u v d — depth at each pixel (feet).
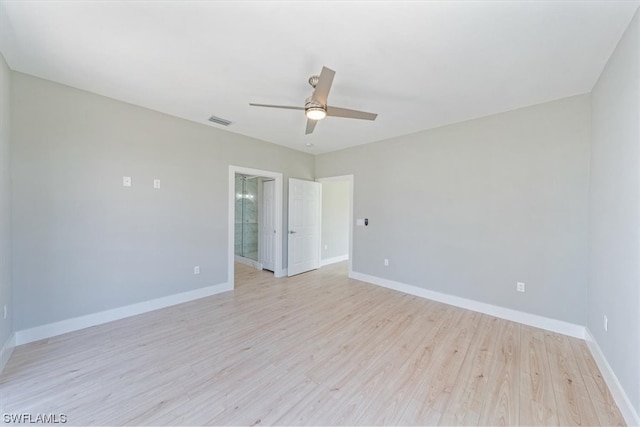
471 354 7.93
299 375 6.88
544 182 9.66
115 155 9.89
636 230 5.36
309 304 11.96
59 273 8.78
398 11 5.37
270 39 6.35
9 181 7.68
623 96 6.06
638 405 5.12
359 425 5.32
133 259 10.41
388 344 8.49
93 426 5.21
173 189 11.48
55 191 8.66
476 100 9.55
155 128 10.87
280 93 9.24
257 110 10.70
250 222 21.26
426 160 12.89
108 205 9.76
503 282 10.58
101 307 9.68
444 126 12.23
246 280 15.80
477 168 11.25
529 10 5.33
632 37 5.55
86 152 9.25
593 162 8.32
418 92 8.98
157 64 7.52
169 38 6.38
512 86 8.51
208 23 5.83
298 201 17.34
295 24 5.81
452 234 12.00
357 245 16.02
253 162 14.65
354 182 16.20
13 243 7.91
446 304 12.08
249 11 5.44
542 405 5.90
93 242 9.45
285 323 9.97
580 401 6.03
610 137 6.88
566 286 9.22
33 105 8.23
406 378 6.79
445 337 8.98
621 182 6.15
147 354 7.75
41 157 8.39
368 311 11.20
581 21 5.64
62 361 7.34
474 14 5.44
